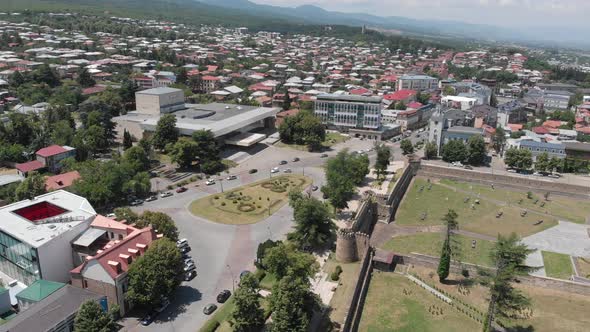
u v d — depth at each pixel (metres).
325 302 115.50
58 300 104.25
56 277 121.00
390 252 146.00
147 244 120.56
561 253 154.25
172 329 105.19
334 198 168.88
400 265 140.75
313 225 142.88
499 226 177.12
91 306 94.44
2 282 124.62
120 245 115.94
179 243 142.75
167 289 110.38
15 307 111.50
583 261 148.62
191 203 181.25
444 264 127.88
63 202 142.62
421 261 139.00
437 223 178.12
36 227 124.25
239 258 138.25
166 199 185.12
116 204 177.25
